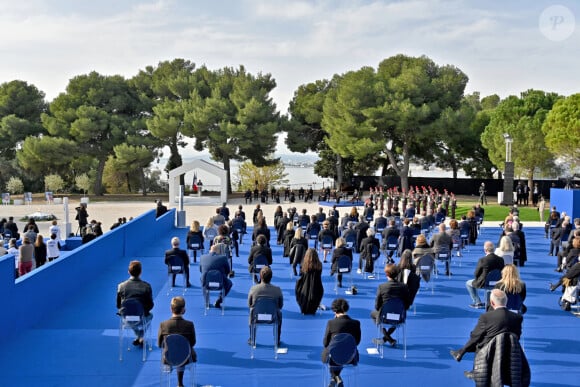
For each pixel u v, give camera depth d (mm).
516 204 42094
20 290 10742
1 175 61125
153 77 60156
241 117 53156
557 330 10977
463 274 16469
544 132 42344
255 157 57469
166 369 7652
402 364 9102
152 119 54531
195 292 13977
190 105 54375
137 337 9969
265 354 9523
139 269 9664
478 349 7469
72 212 40906
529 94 50406
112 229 19766
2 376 8555
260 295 9312
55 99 56438
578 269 11930
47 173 59969
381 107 48312
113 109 56875
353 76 54500
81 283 14625
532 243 23391
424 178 60000
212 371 8773
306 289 11852
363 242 15922
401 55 59656
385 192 51188
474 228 22672
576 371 8844
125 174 64562
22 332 10727
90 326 11148
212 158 61812
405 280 11242
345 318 7852
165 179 68062
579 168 48500
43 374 8641
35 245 16562
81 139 53562
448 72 53250
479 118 55594
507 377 6977
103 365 9023
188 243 17281
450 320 11609
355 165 63750
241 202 49312
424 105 48250
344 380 8461
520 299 9578
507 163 40938
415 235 18938
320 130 60875
